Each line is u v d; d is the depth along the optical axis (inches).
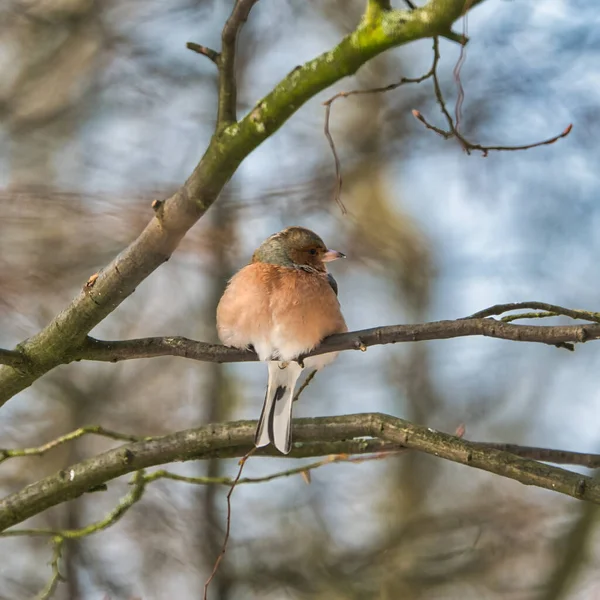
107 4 529.7
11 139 515.5
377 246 555.5
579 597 457.1
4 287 472.1
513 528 495.5
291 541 500.1
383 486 537.6
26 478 488.7
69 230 480.1
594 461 267.7
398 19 176.2
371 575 484.7
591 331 210.2
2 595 439.5
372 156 552.4
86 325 227.1
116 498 490.3
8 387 244.1
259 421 269.3
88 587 453.7
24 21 524.1
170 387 530.6
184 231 206.4
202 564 473.7
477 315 229.3
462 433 285.7
